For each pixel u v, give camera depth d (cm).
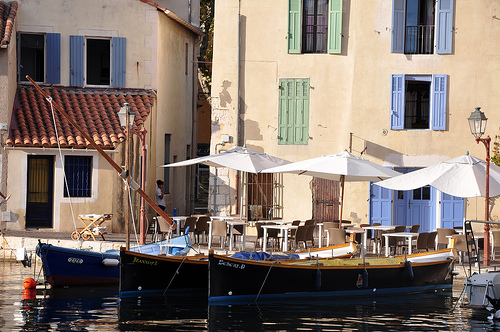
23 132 3170
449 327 1730
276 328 1700
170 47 3819
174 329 1680
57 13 3525
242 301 2003
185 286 2172
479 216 3178
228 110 3303
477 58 3194
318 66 3272
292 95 3294
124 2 3569
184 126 4131
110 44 3566
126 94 3519
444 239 2505
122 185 3244
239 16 3294
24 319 1778
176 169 3947
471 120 2372
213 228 2586
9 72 3191
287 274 2044
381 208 3219
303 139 3288
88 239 2897
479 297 1958
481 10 3188
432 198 3222
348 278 2130
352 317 1838
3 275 2470
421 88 3253
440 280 2302
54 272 2253
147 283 2106
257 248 2750
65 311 1884
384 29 3206
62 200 3184
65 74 3531
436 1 3191
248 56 3306
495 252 2819
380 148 3212
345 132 3256
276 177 3269
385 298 2131
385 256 2483
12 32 3266
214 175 3281
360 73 3216
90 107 3391
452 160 2266
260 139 3303
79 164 3225
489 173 2259
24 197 3167
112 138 3178
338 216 3247
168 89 3788
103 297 2106
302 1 3284
